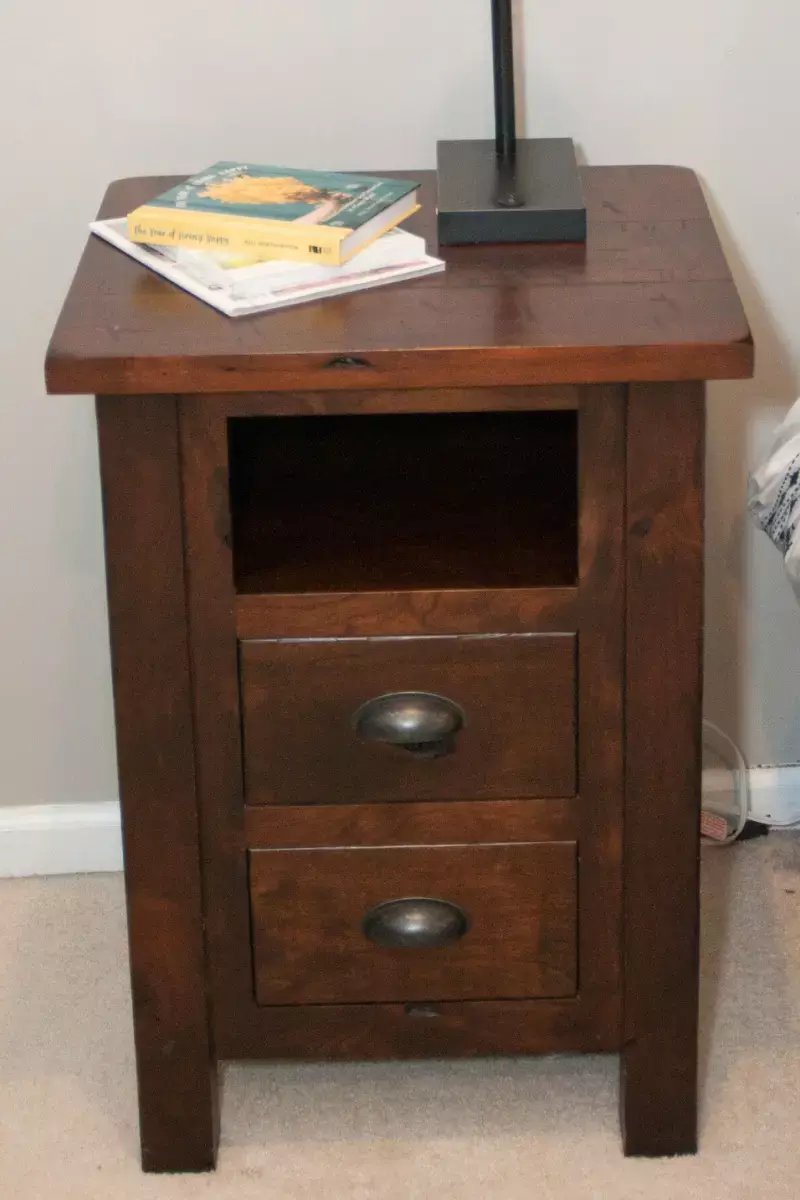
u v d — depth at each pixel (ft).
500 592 4.00
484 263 4.24
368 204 4.23
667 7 4.96
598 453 3.87
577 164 4.99
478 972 4.39
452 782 4.19
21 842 5.85
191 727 4.14
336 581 4.07
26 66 4.97
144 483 3.88
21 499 5.45
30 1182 4.54
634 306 3.89
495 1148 4.61
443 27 4.98
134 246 4.32
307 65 5.02
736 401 5.41
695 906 4.32
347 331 3.77
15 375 5.30
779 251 5.26
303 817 4.23
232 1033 4.46
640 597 4.00
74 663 5.69
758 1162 4.52
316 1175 4.53
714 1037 4.96
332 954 4.38
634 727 4.13
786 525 4.71
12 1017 5.15
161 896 4.31
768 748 5.92
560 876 4.30
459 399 3.81
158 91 5.02
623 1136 4.58
